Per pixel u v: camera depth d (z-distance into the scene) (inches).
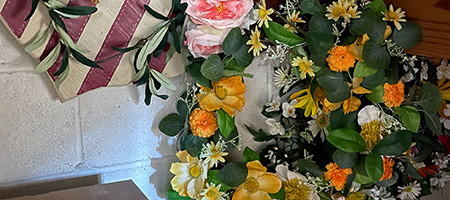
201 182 44.8
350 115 46.6
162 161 46.1
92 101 41.3
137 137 44.2
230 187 46.4
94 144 42.3
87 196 37.0
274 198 47.9
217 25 38.9
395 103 45.6
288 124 50.6
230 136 46.1
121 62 39.5
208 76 40.8
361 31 42.1
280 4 44.0
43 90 38.9
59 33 35.4
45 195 36.9
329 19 42.5
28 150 39.6
